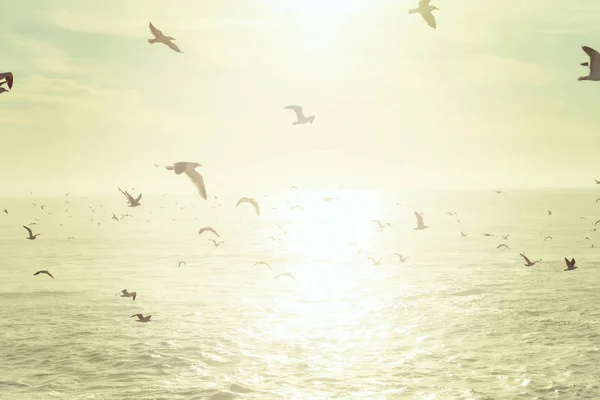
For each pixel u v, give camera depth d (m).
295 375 42.44
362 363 44.97
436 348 48.50
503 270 92.69
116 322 58.53
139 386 39.91
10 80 16.64
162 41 18.61
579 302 64.81
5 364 44.69
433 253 121.62
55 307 66.44
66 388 39.62
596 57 17.62
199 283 84.88
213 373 42.81
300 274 93.88
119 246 148.88
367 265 104.19
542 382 39.69
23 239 177.25
